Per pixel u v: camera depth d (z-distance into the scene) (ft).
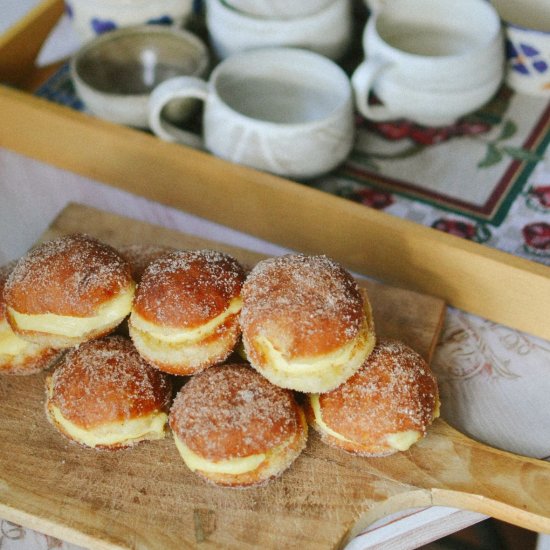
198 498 1.90
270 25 2.45
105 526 1.87
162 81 2.61
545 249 2.24
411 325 2.15
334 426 1.89
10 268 2.08
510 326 2.21
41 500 1.90
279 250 2.39
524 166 2.41
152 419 1.92
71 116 2.40
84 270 1.92
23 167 2.58
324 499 1.90
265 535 1.86
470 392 2.10
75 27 2.66
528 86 2.56
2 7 3.33
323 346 1.83
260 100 2.50
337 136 2.31
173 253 1.99
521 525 1.89
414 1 2.51
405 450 1.91
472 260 2.11
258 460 1.84
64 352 2.06
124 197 2.50
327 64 2.43
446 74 2.36
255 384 1.90
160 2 2.56
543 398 2.09
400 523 1.95
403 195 2.38
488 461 1.93
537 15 2.56
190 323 1.89
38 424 2.01
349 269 2.32
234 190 2.31
